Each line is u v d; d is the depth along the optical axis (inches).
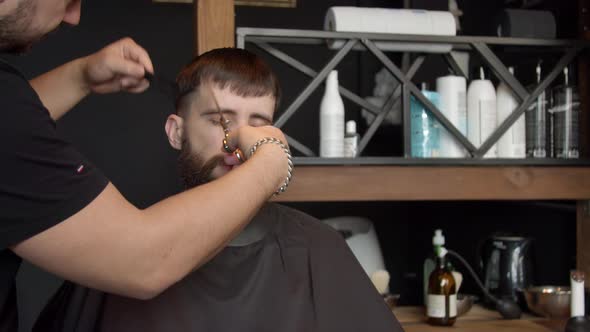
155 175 83.5
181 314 43.3
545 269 81.8
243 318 44.1
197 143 46.1
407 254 89.7
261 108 45.5
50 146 28.4
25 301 79.7
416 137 66.2
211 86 45.1
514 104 67.4
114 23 82.0
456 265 88.4
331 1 87.3
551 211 79.7
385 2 82.6
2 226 28.0
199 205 30.7
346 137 65.1
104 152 82.2
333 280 47.4
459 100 67.2
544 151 68.6
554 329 65.6
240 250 46.9
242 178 32.2
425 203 89.6
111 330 42.5
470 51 70.7
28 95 28.3
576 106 68.1
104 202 29.4
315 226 51.1
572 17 74.9
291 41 64.7
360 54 85.3
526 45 66.5
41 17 30.4
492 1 86.8
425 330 67.1
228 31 58.9
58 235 28.4
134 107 82.9
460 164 64.1
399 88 65.5
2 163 27.4
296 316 45.1
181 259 30.4
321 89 86.5
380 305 47.4
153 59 83.0
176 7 83.6
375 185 62.3
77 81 43.8
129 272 29.4
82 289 44.8
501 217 85.8
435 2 73.0
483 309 76.5
